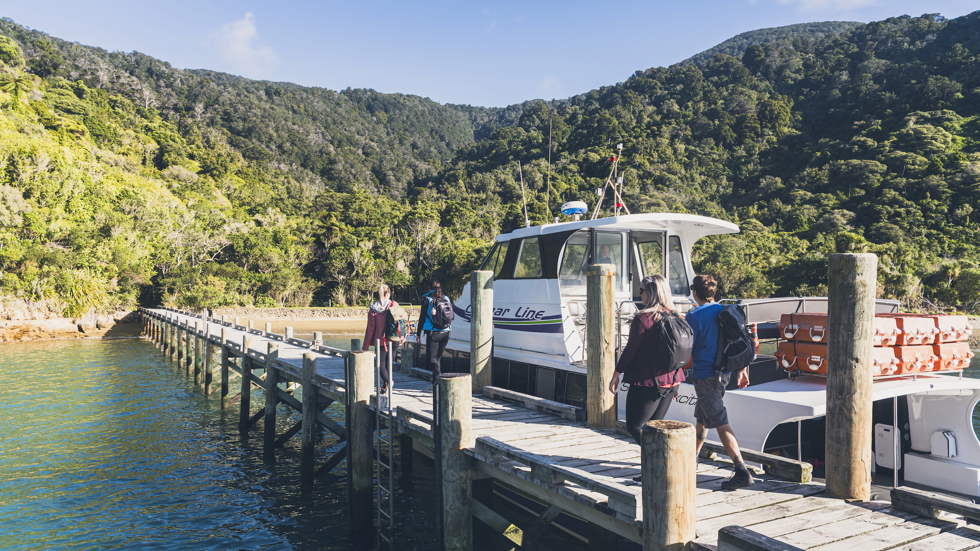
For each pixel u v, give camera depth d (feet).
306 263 205.36
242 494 28.07
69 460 33.50
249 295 172.65
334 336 126.11
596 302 18.95
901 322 15.10
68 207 145.07
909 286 154.61
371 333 24.40
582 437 17.92
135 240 151.74
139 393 54.60
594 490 12.01
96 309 119.75
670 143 435.12
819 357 15.25
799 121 457.27
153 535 23.31
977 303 151.43
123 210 167.43
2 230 118.62
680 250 26.03
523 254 25.30
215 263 168.25
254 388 58.95
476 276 24.80
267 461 33.78
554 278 23.29
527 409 22.08
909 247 182.09
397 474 30.35
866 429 12.19
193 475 30.94
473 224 275.80
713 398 12.80
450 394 16.81
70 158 174.29
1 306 106.42
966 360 16.05
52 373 66.08
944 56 442.09
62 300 114.42
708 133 454.81
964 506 10.43
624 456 15.76
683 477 9.66
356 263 191.62
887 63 491.72
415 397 25.38
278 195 374.02
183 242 172.55
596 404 19.10
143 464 32.83
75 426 41.65
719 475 14.21
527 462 14.16
